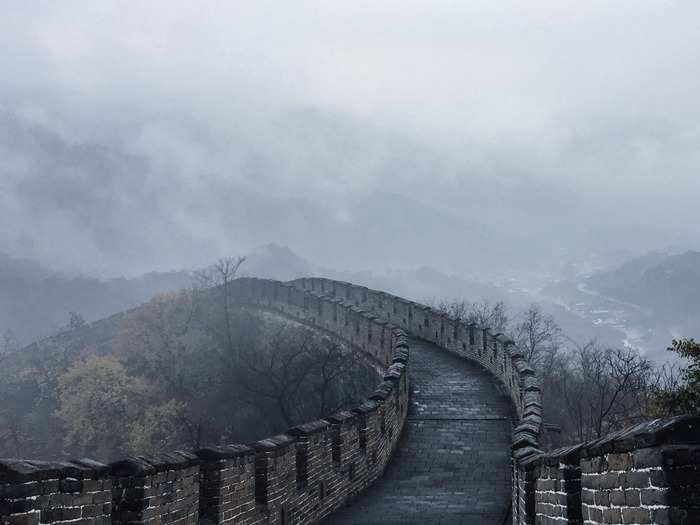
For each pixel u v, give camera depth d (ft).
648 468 17.22
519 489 41.60
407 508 60.90
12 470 21.54
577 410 115.24
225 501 38.29
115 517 30.19
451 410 91.81
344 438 62.54
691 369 51.85
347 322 141.69
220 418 146.92
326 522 55.98
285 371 135.64
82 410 160.86
